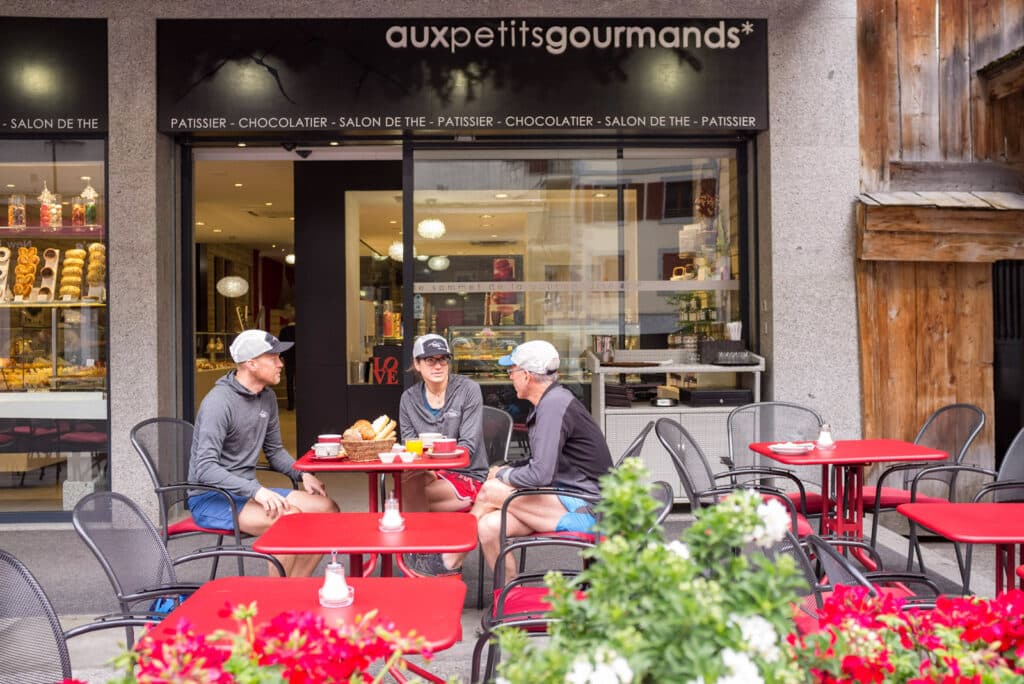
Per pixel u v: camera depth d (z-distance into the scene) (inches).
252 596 94.7
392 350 400.8
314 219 393.4
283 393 644.7
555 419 154.5
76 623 173.3
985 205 256.5
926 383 263.7
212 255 705.6
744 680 48.9
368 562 148.4
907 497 196.1
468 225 274.4
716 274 277.7
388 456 169.0
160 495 169.8
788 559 55.7
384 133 268.8
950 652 63.1
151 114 256.7
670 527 239.3
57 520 261.3
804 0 264.2
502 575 127.8
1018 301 265.0
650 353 277.6
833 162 265.0
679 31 263.1
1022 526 123.4
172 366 268.4
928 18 265.4
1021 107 266.8
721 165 278.2
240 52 258.5
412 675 124.0
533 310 275.6
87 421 261.4
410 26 260.5
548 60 262.2
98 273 261.0
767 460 228.7
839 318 264.5
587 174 276.1
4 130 256.1
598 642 53.4
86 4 255.8
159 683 53.5
